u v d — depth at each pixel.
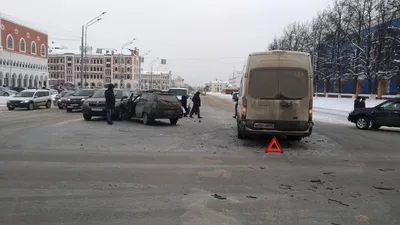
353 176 7.04
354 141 12.41
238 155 9.13
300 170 7.50
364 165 8.17
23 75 82.31
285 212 4.80
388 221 4.53
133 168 7.28
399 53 39.78
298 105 10.31
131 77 134.88
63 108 27.36
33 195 5.32
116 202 5.07
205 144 10.83
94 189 5.70
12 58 77.62
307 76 10.36
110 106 15.99
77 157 8.27
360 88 49.16
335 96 52.91
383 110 16.28
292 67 10.37
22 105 25.91
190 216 4.57
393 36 39.56
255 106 10.48
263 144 11.12
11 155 8.32
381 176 7.07
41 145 9.79
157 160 8.19
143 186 5.94
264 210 4.86
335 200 5.39
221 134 13.50
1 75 73.50
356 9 45.66
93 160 7.98
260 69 10.51
